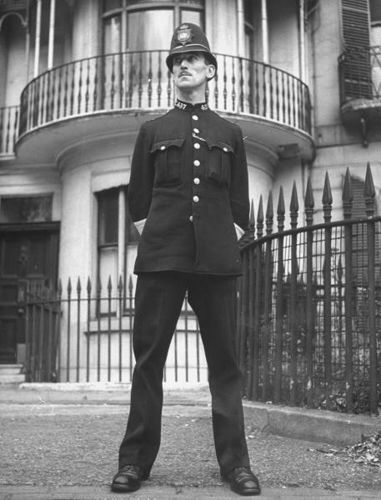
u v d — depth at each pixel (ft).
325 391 14.98
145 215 10.94
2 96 43.14
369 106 37.81
